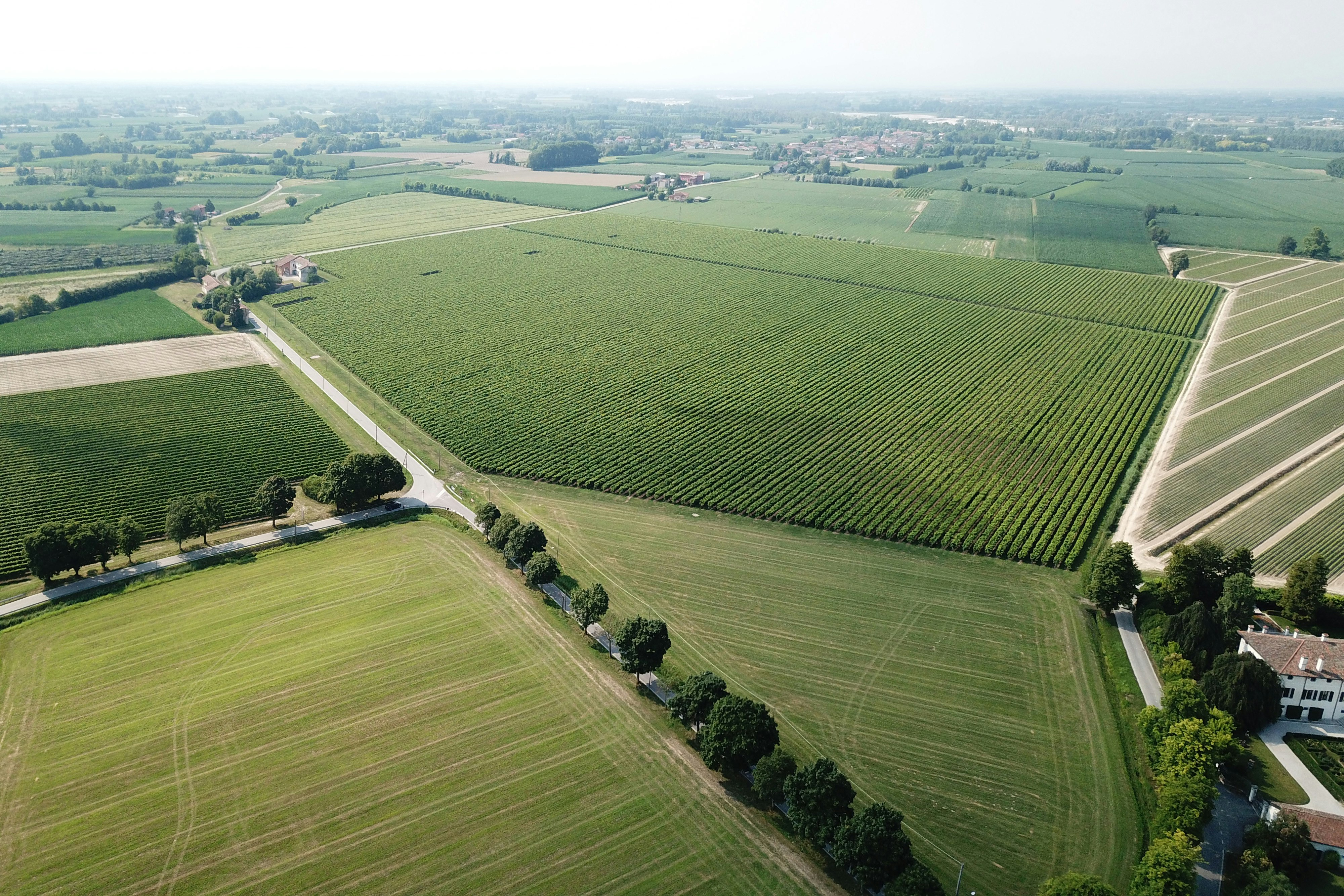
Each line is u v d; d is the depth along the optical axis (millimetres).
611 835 79312
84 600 114688
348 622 111000
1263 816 82875
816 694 98750
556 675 101375
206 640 106750
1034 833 80688
